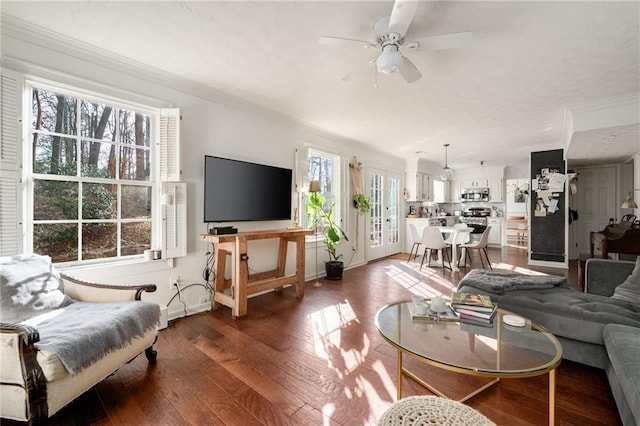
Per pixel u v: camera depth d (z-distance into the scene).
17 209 2.06
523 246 8.25
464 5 1.80
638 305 2.05
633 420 1.24
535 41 2.18
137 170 2.79
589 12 1.85
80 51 2.33
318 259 4.72
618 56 2.39
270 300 3.52
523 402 1.69
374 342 2.43
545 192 5.47
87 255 2.50
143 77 2.70
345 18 1.95
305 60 2.52
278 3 1.82
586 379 1.90
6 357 1.38
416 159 7.15
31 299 1.81
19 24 2.02
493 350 1.48
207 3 1.82
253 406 1.65
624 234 3.99
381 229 6.48
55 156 2.33
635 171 4.98
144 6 1.86
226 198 3.25
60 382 1.46
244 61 2.55
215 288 3.18
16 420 1.44
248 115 3.60
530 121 4.15
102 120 2.59
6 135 2.01
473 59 2.46
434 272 5.07
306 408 1.63
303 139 4.37
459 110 3.72
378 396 1.74
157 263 2.81
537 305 2.13
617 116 3.34
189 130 3.04
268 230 3.69
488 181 8.45
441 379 1.91
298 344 2.40
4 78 1.99
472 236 6.98
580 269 3.14
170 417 1.57
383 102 3.47
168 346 2.37
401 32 1.81
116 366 1.79
